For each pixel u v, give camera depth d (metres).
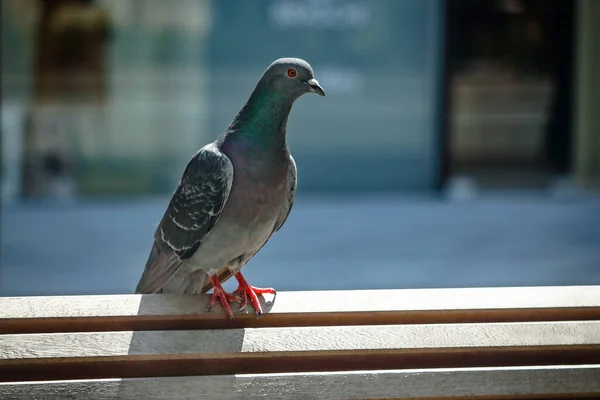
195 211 4.45
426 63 14.55
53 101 14.49
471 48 14.62
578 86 14.93
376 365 3.40
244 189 4.38
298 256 10.42
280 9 14.20
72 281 9.30
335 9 14.26
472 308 3.51
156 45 14.36
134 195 14.68
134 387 3.25
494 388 3.32
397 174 14.73
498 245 10.91
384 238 11.34
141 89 14.48
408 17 14.41
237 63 14.36
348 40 14.36
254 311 3.70
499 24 14.62
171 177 14.69
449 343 3.37
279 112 4.34
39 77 14.41
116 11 14.26
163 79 14.43
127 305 3.58
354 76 14.45
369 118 14.58
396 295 3.67
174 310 3.60
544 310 3.52
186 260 4.63
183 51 14.36
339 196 14.62
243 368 3.39
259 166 4.37
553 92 14.93
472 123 14.84
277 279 9.43
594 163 15.15
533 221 12.32
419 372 3.31
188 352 3.33
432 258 10.31
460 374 3.31
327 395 3.30
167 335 3.37
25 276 9.61
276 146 4.38
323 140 14.55
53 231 11.90
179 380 3.28
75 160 14.63
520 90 14.86
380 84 14.51
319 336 3.39
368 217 12.73
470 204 13.64
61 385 3.22
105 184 14.68
